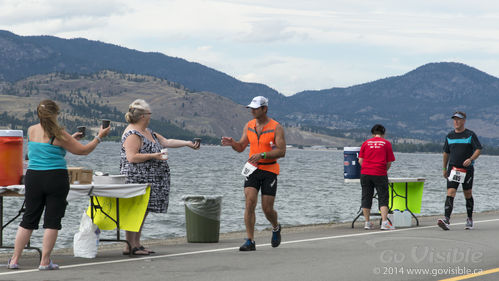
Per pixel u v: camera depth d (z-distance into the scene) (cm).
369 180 1384
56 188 802
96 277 738
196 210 1176
